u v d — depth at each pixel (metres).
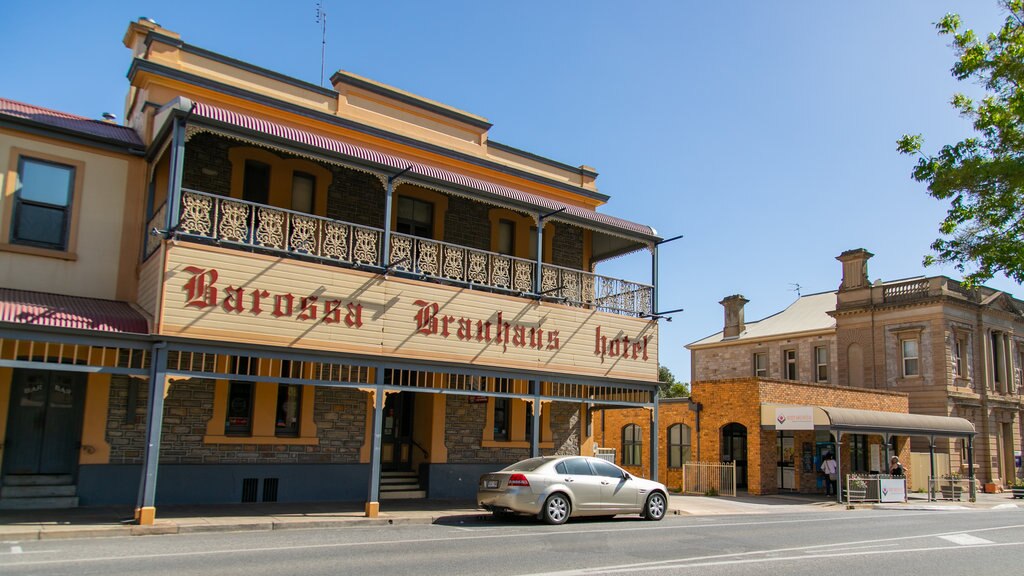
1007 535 15.49
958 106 11.66
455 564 9.51
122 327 12.15
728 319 44.81
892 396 30.36
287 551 10.20
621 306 18.69
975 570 10.73
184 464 14.62
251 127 13.06
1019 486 32.50
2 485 12.98
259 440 15.50
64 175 14.27
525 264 18.08
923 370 34.59
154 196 14.65
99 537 11.10
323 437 16.45
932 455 28.08
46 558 9.17
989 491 34.81
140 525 11.66
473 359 15.79
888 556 11.80
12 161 13.70
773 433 25.28
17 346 12.23
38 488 13.23
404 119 18.80
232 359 15.44
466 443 18.67
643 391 19.08
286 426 16.12
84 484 13.57
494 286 16.55
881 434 28.06
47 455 13.47
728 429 26.64
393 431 18.22
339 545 10.88
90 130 14.63
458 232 19.08
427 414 18.31
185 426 14.72
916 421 27.02
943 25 11.45
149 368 12.36
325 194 16.86
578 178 21.94
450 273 16.00
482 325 16.06
